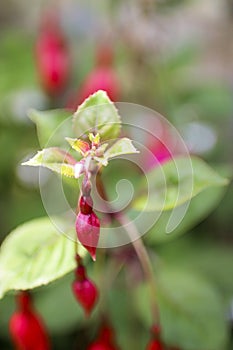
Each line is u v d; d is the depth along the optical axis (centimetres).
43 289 56
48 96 69
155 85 67
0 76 70
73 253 39
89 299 39
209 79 80
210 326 49
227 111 69
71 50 70
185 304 50
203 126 67
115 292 57
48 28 66
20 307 42
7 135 68
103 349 44
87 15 79
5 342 59
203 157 67
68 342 60
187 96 68
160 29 69
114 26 68
